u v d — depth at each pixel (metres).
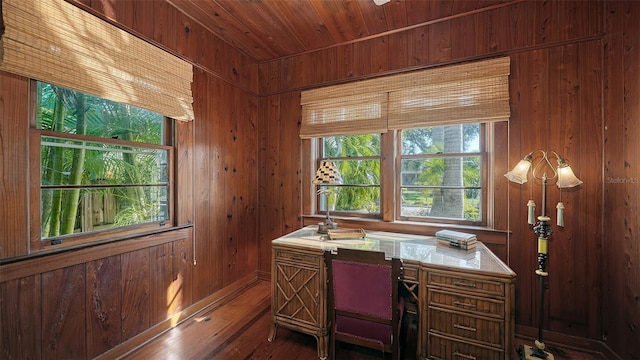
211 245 2.53
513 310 1.46
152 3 1.96
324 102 2.75
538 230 1.75
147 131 2.03
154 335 2.00
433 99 2.29
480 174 2.25
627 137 1.65
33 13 1.36
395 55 2.46
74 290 1.55
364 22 2.34
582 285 1.89
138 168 1.97
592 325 1.87
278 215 3.02
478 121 2.12
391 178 2.50
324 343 1.82
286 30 2.47
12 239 1.33
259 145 3.11
